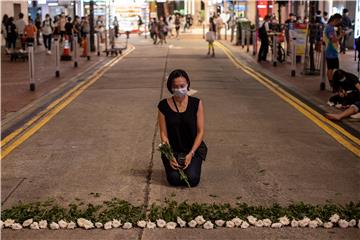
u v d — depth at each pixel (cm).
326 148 882
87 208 605
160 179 715
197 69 2195
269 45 2716
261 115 1166
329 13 3161
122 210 593
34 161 809
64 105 1299
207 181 706
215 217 576
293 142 921
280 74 1978
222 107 1262
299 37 2250
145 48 3544
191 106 691
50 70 2108
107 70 2155
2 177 729
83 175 736
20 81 1758
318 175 735
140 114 1173
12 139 951
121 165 783
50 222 566
